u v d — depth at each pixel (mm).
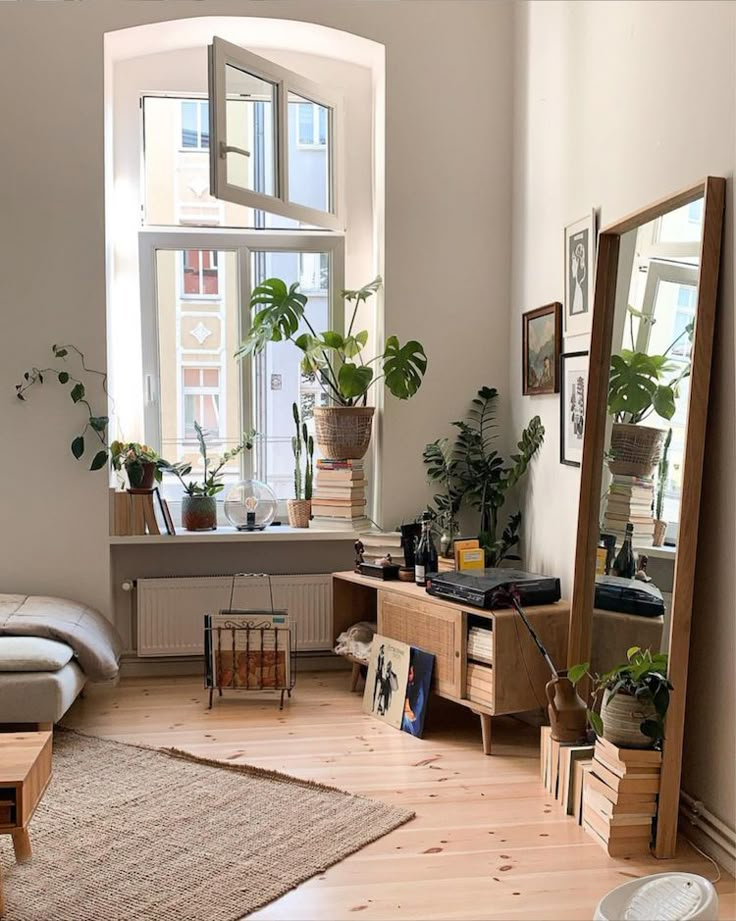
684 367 2986
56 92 4535
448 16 4824
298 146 4871
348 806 3180
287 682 4375
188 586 4816
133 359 5043
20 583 4605
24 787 2586
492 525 4762
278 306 4645
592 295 3750
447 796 3307
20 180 4527
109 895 2580
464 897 2607
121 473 4938
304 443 5180
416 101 4812
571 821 3121
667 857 2867
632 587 3285
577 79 3963
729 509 2850
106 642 4227
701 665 3000
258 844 2895
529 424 4547
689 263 2996
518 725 4102
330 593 4930
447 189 4855
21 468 4590
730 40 2816
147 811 3135
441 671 3939
